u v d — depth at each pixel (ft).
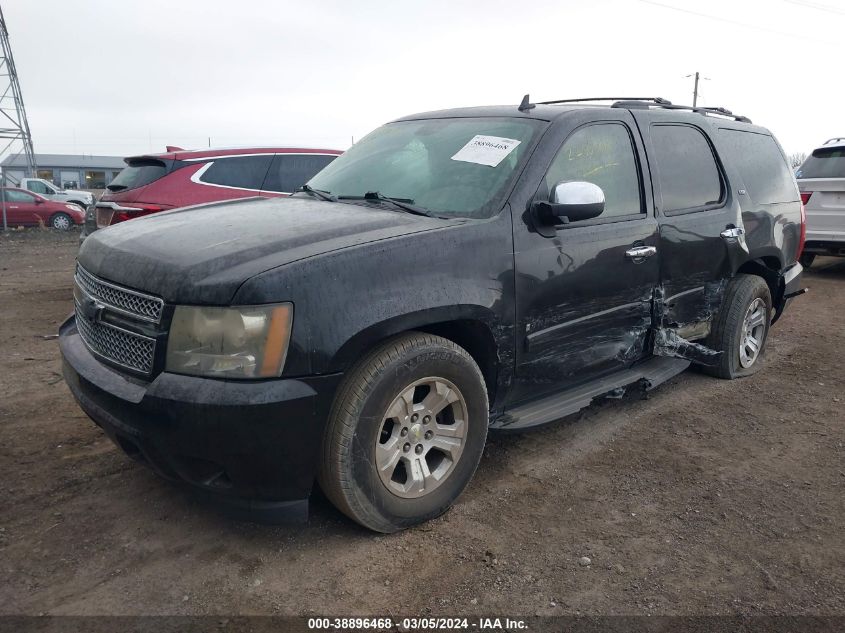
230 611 8.00
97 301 9.53
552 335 11.28
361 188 12.34
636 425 13.84
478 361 10.83
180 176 24.75
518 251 10.53
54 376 16.22
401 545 9.41
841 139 30.50
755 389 16.14
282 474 8.49
